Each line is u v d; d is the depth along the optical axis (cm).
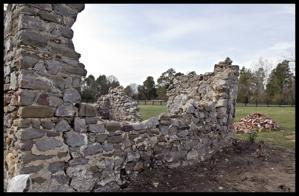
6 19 423
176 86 952
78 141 411
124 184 478
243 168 630
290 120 1675
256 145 829
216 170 610
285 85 4147
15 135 370
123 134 484
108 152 454
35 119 367
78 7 430
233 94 849
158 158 557
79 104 418
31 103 365
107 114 1286
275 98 3894
